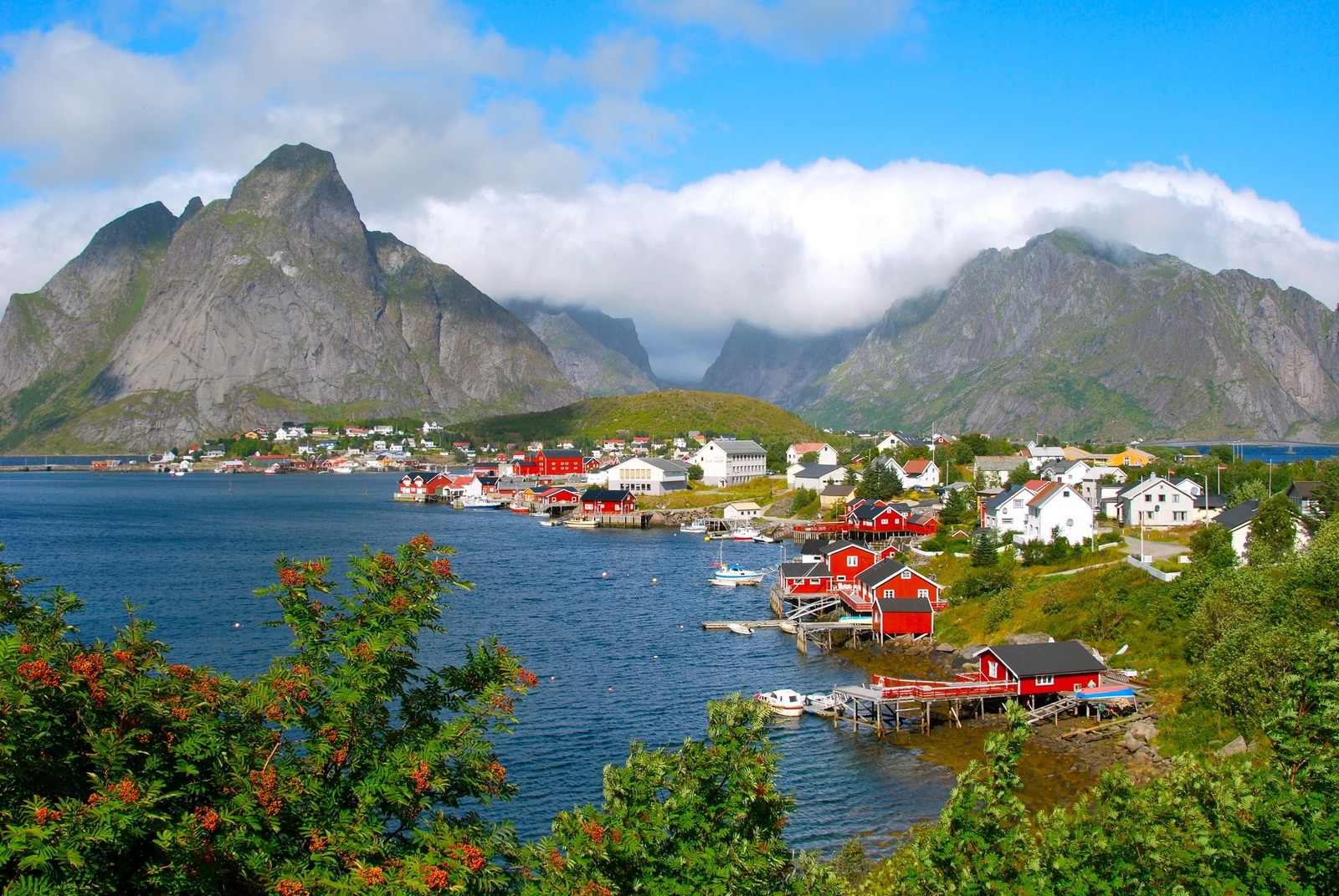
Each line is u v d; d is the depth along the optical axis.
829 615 113.25
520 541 195.75
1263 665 52.50
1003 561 120.56
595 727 71.19
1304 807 27.38
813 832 55.34
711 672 89.12
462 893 20.66
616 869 24.95
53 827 18.50
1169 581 88.75
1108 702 72.50
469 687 25.69
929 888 27.47
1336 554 68.56
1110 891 25.98
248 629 101.69
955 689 74.75
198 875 19.67
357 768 23.47
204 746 22.12
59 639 24.27
